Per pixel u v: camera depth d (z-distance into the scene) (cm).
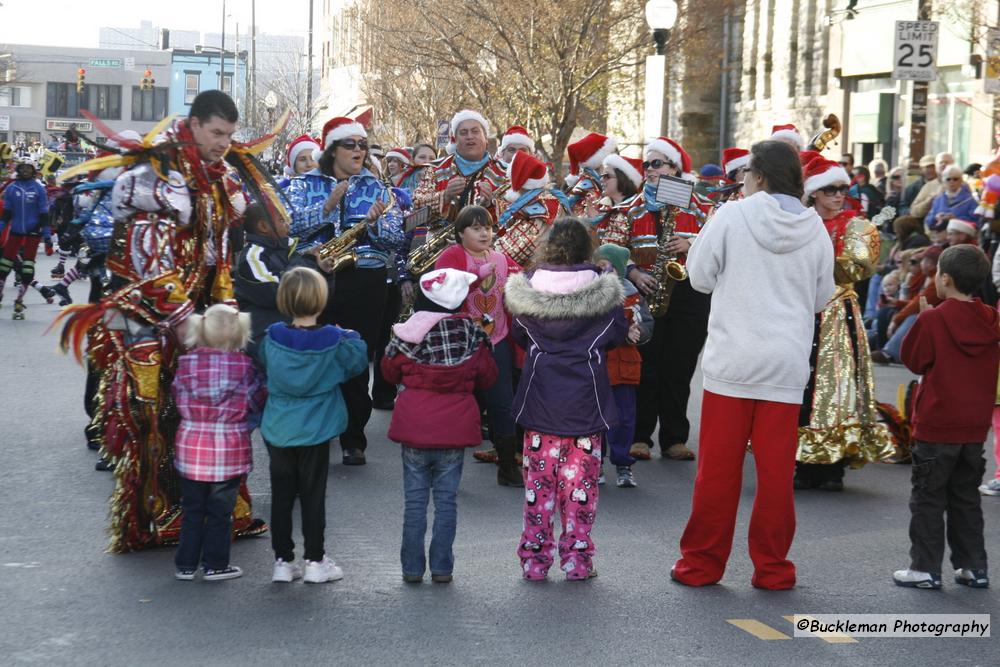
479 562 682
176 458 637
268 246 795
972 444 644
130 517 675
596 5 2309
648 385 955
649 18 1495
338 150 912
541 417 646
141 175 659
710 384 641
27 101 10181
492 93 2428
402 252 1079
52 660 528
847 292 872
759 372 626
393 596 621
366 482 860
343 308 912
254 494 834
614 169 919
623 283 826
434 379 631
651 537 736
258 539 720
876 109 2580
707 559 644
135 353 657
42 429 1020
